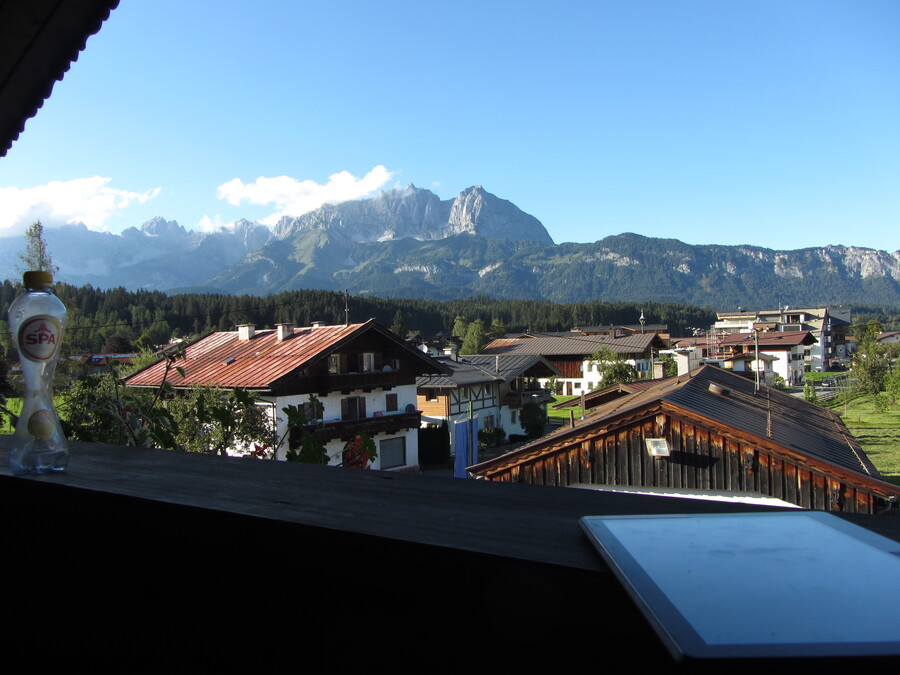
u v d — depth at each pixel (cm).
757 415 1320
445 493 125
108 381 382
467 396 3603
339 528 99
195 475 151
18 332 157
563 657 79
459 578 87
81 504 140
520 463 1188
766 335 7594
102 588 140
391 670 95
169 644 127
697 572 66
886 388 4744
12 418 296
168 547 126
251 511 112
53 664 150
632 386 1967
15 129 265
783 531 82
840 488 979
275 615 110
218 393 817
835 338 10819
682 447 1080
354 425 2459
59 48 220
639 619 73
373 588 96
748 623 52
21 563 157
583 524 92
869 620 52
